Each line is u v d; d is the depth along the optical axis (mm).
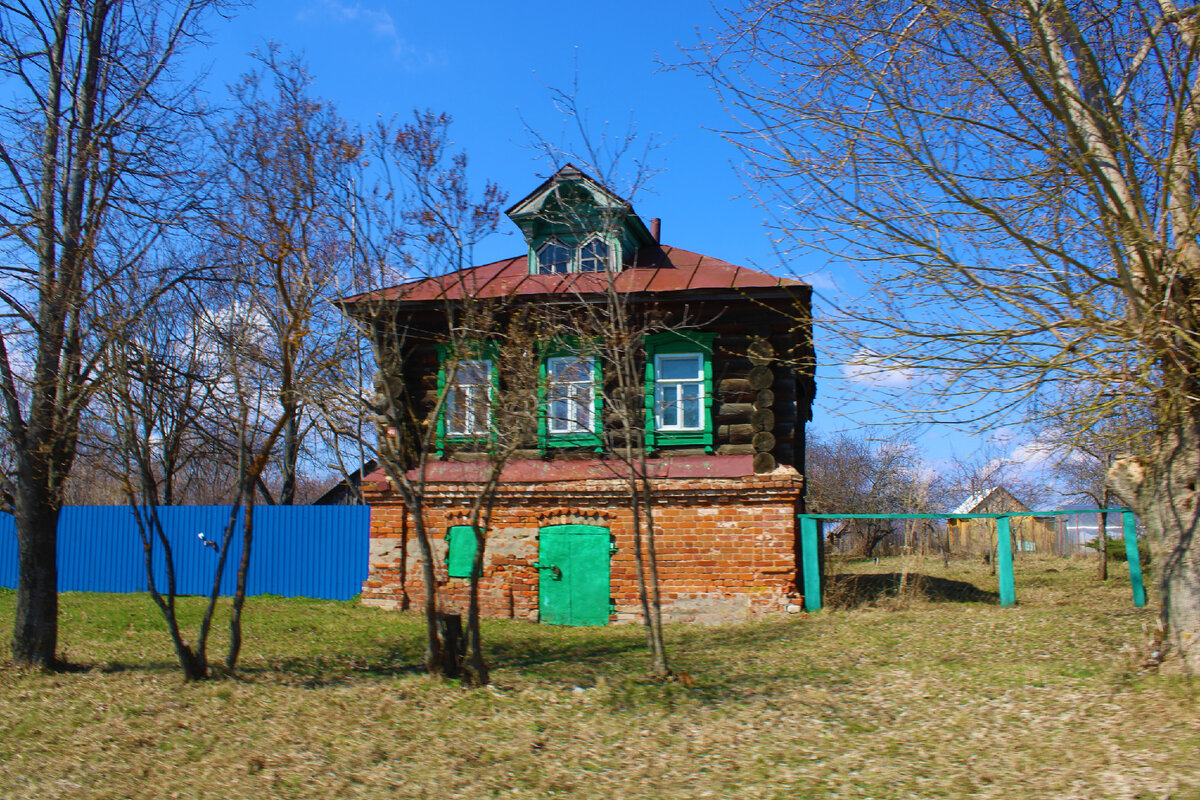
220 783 7336
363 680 10383
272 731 8484
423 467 10203
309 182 9711
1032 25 7809
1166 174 7676
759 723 8688
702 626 14320
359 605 16172
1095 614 12555
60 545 20656
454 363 10398
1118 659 9383
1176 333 7328
